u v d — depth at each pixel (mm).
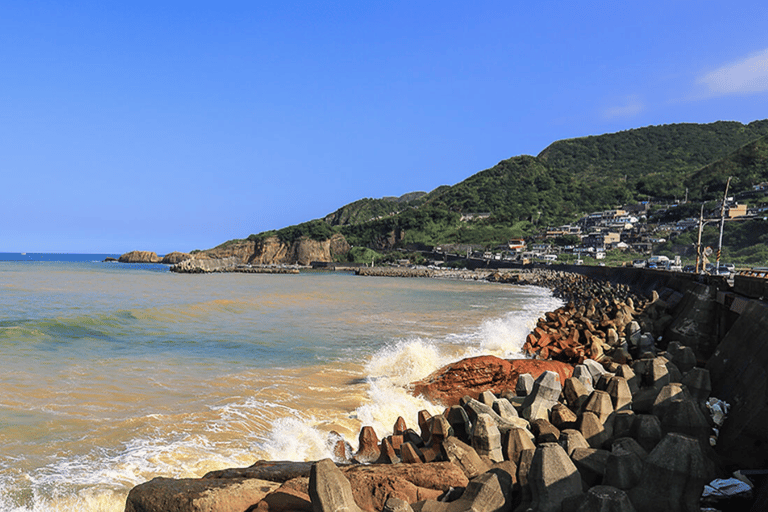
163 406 9953
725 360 9695
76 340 17828
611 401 7227
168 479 5324
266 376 12992
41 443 7750
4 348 15594
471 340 20031
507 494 4746
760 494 4805
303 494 4883
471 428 6812
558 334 18109
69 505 5941
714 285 17812
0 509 5781
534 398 7867
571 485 4445
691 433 6355
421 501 4848
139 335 19547
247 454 7672
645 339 15133
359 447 7664
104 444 7832
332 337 20406
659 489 4648
